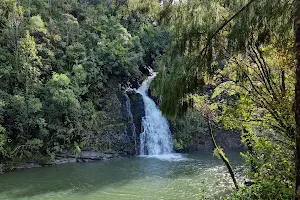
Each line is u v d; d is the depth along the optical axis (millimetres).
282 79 6898
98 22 31312
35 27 24484
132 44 29906
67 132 22812
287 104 6301
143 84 31016
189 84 4645
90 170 19844
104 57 28203
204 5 4629
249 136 8992
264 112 8156
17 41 23219
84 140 23594
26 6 27406
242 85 7480
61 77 22594
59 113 23094
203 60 4629
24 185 16547
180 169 19812
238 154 24828
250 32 4336
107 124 25500
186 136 27609
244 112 7969
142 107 27875
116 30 30016
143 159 23469
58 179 17719
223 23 4578
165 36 32719
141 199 14320
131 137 26062
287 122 6391
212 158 23547
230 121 8648
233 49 4547
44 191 15523
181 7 4891
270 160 7578
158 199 14281
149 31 32625
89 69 26375
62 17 28438
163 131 27516
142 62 30906
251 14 4113
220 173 18500
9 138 21484
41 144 21469
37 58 22656
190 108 5082
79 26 29953
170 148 27109
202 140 27922
